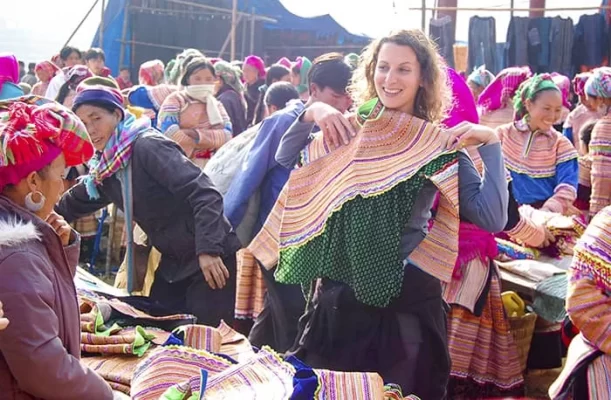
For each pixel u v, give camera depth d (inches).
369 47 114.1
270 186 151.3
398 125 108.0
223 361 96.7
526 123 204.7
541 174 203.3
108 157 140.5
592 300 109.6
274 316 148.9
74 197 152.9
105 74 408.5
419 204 108.1
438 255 109.0
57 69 415.5
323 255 109.2
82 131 82.9
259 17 650.8
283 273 113.3
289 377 88.9
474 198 108.3
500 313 163.3
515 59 451.2
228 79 310.7
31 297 74.9
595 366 111.3
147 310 138.6
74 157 82.9
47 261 78.9
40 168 79.7
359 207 106.4
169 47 658.8
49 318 76.5
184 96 229.9
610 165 196.9
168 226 143.9
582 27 454.0
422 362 109.3
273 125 150.5
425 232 109.5
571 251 182.5
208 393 86.3
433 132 106.4
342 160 110.6
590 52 452.8
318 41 683.4
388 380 107.7
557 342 182.7
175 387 87.8
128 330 122.4
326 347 111.7
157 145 140.1
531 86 203.2
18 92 136.4
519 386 166.4
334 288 110.7
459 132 106.0
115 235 274.2
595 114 268.7
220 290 147.6
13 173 78.5
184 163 140.2
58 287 80.4
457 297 159.5
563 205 198.1
